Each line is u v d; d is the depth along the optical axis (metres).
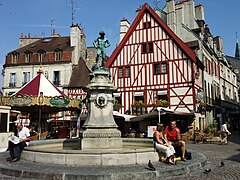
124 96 22.08
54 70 27.98
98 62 8.62
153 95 21.00
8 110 12.85
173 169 5.80
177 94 20.09
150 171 5.52
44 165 6.19
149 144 9.25
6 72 29.38
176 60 20.55
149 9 22.11
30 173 5.50
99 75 8.30
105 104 8.05
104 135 7.65
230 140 18.23
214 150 11.74
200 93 19.25
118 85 22.42
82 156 6.11
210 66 25.56
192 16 24.61
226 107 30.16
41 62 28.47
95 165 6.05
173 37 20.81
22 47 31.94
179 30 23.47
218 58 29.00
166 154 6.56
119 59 22.77
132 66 22.19
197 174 5.93
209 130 17.70
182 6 23.83
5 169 5.88
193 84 19.55
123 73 22.39
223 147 13.31
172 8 23.77
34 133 14.67
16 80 28.95
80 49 29.92
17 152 6.99
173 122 7.48
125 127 21.33
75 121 23.34
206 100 22.48
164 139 6.92
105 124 7.86
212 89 25.45
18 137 7.17
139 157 6.37
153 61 21.45
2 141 12.40
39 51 29.02
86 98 8.73
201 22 25.67
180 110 19.73
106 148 7.55
